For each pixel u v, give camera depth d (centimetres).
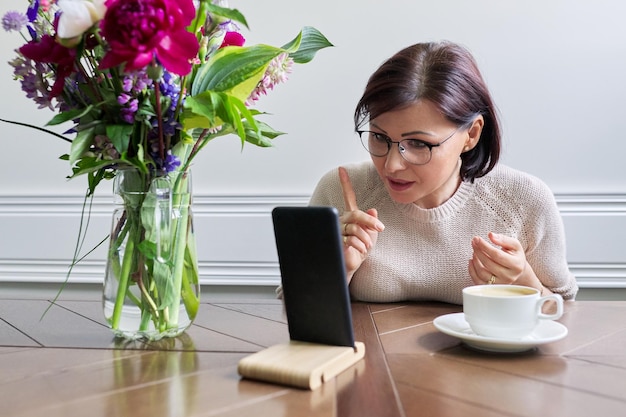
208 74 95
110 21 83
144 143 91
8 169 238
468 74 125
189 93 95
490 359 86
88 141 90
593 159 221
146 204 93
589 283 222
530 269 137
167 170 93
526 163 224
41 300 133
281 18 228
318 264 85
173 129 91
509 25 221
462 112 121
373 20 226
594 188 221
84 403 70
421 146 120
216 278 235
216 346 94
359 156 230
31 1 93
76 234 236
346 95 228
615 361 85
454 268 146
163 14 82
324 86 229
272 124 231
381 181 151
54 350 93
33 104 237
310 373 74
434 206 147
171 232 95
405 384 75
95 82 91
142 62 82
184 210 97
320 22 227
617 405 68
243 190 233
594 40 218
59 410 68
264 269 234
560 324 98
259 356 80
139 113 89
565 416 65
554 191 222
